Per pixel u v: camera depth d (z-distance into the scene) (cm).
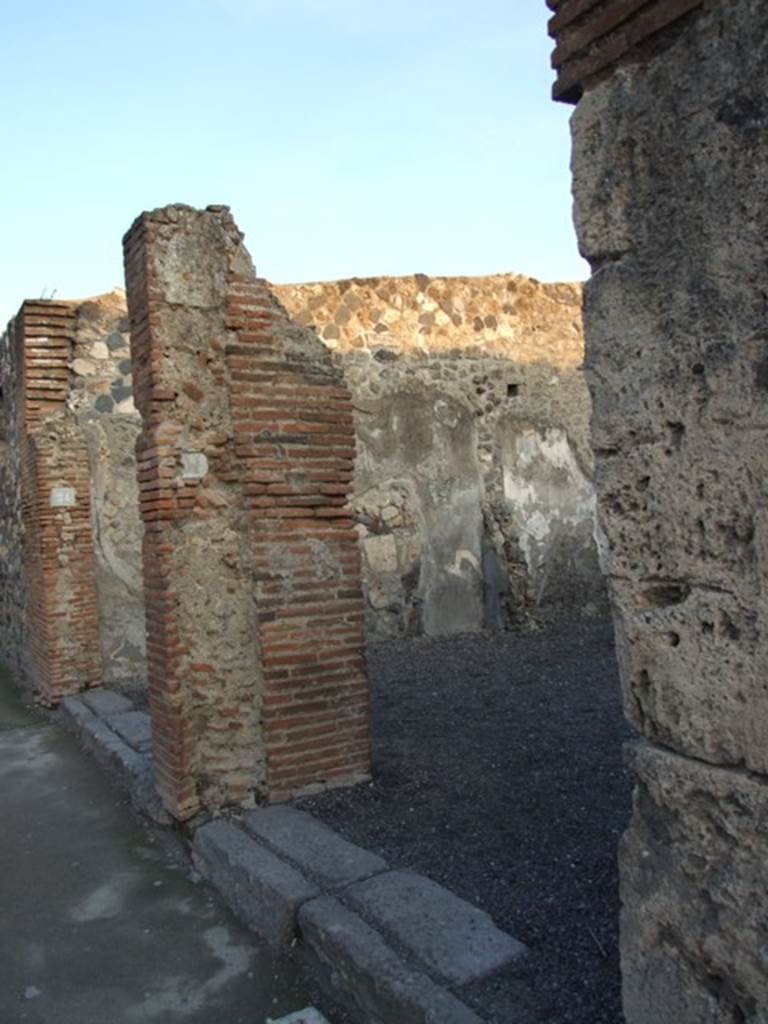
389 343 950
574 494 1037
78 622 796
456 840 379
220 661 433
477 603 970
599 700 620
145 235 429
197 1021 297
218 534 437
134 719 644
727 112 172
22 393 837
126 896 393
